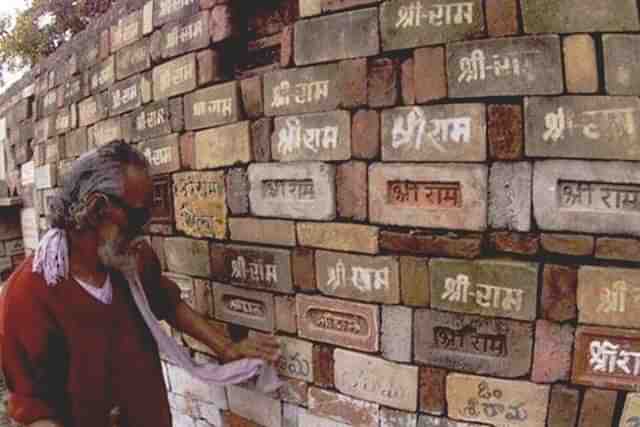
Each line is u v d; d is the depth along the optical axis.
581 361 1.45
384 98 1.60
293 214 1.84
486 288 1.51
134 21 2.37
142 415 1.70
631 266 1.39
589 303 1.42
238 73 2.06
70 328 1.50
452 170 1.51
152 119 2.32
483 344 1.55
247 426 2.13
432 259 1.57
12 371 1.47
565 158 1.40
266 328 1.98
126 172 1.48
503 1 1.42
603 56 1.36
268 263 1.93
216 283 2.13
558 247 1.43
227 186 2.02
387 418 1.71
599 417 1.45
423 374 1.64
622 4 1.34
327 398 1.84
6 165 5.02
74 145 3.02
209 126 2.05
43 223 3.62
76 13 6.90
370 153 1.64
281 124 1.83
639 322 1.39
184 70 2.13
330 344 1.81
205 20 2.02
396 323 1.66
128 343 1.64
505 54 1.42
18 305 1.46
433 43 1.50
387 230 1.64
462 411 1.59
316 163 1.75
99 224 1.49
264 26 1.98
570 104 1.38
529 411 1.51
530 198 1.44
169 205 2.29
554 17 1.38
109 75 2.59
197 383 2.33
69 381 1.54
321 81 1.72
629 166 1.36
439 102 1.51
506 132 1.44
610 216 1.39
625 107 1.35
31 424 1.45
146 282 1.81
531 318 1.47
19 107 4.32
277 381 1.95
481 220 1.50
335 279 1.76
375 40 1.60
